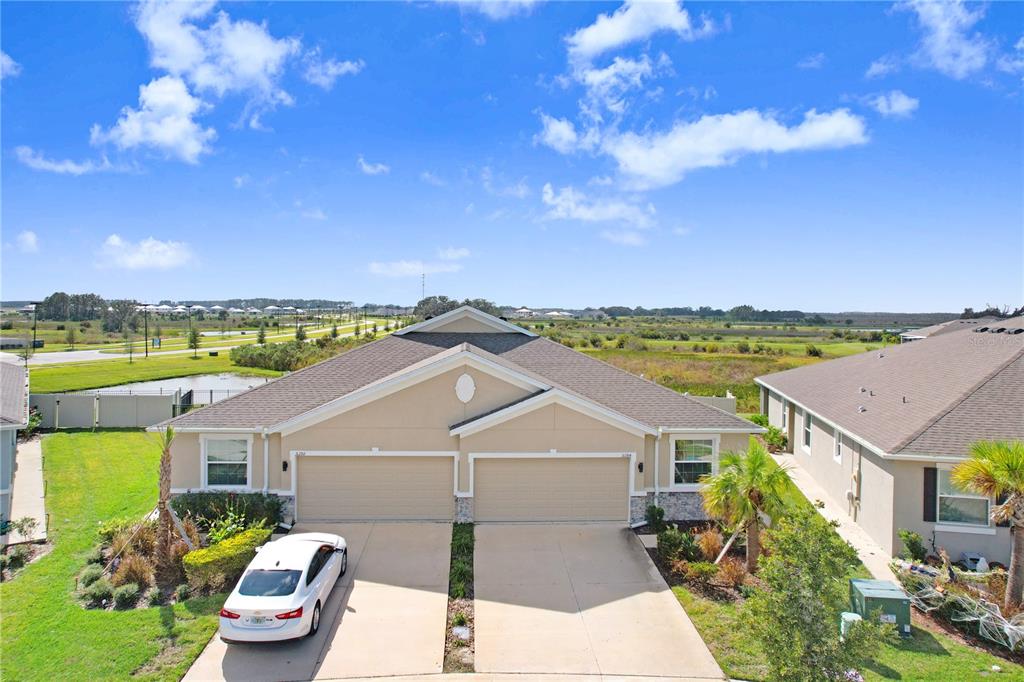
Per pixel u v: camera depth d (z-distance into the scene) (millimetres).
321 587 12969
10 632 12234
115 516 19094
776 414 32031
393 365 22578
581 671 11367
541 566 15930
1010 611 12969
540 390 19297
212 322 190750
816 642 9188
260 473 18938
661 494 19484
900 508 16625
